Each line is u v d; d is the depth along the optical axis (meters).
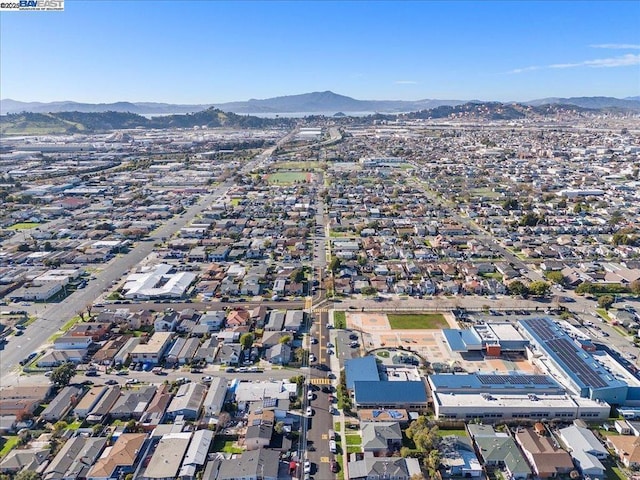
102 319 132.62
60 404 95.69
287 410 93.69
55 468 78.56
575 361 105.88
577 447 84.19
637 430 88.50
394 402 95.56
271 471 78.00
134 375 108.94
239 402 96.81
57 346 119.19
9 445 87.00
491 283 155.75
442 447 83.44
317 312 140.00
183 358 113.69
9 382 105.50
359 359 109.31
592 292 151.25
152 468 78.62
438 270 170.75
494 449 83.06
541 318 126.50
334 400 99.06
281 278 162.75
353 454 83.12
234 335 123.81
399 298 150.12
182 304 145.88
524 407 92.81
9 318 136.38
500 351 116.62
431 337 125.00
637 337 123.50
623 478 78.69
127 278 166.25
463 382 100.25
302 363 112.81
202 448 83.62
